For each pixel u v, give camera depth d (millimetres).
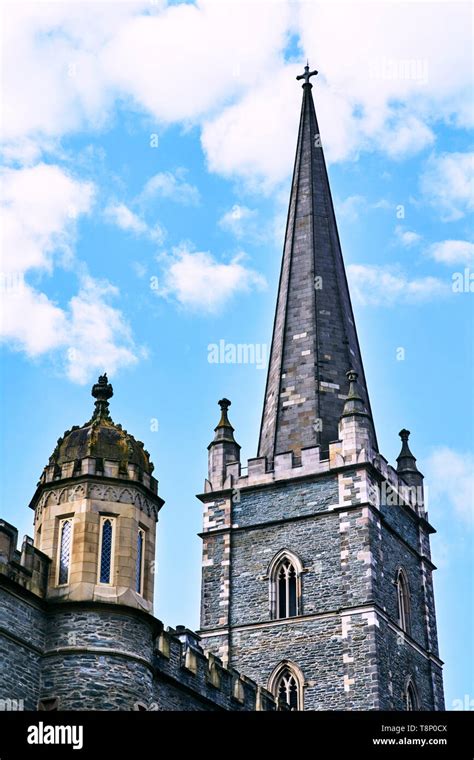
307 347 61750
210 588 56219
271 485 57125
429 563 59844
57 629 33469
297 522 55688
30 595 33219
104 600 33781
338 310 63531
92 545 34438
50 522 35000
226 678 42969
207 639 54875
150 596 35375
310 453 56906
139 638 34219
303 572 54406
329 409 59344
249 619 54719
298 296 63938
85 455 35562
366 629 51906
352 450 55844
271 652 53469
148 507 36062
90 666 33094
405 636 54906
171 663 39031
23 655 32594
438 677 57062
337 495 55250
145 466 36469
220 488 58156
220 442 59625
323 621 52969
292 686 52469
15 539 33250
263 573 55438
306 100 72125
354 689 51000
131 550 34844
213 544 57125
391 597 54656
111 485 35312
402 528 58062
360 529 54000
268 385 62562
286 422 59531
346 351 62125
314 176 68812
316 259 65125
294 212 67625
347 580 53281
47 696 32750
